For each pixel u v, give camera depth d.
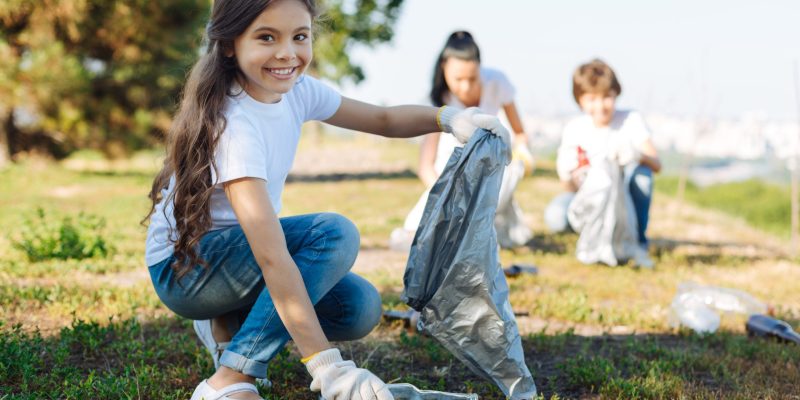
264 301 2.53
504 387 2.79
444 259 2.73
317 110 2.83
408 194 13.17
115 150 17.14
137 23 15.77
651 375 3.18
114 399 2.80
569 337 3.98
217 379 2.53
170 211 2.61
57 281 4.83
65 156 17.92
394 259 6.42
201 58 2.47
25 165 16.42
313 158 24.52
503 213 6.90
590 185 6.18
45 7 14.98
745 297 4.70
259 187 2.39
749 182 24.55
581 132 6.50
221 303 2.67
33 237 5.86
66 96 15.48
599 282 5.59
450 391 3.06
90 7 15.38
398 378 3.06
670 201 13.37
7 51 14.84
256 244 2.37
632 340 3.91
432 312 2.74
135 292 4.46
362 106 2.96
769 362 3.55
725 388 3.19
